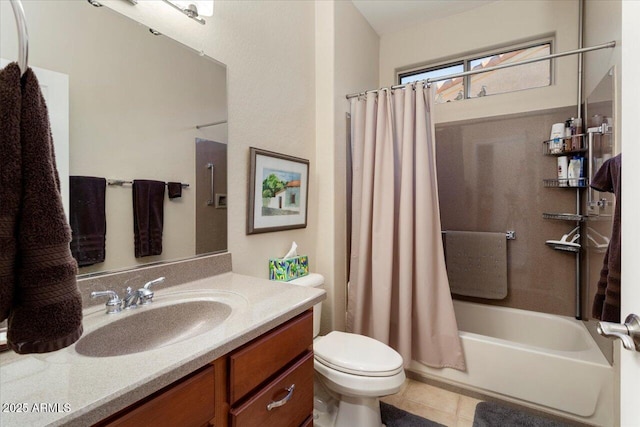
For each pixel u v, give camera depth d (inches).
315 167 80.7
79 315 18.1
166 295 40.5
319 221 81.1
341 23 82.7
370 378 49.5
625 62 24.4
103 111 37.1
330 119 79.1
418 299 72.3
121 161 39.0
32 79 17.1
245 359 30.5
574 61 80.7
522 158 87.6
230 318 33.1
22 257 16.3
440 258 72.3
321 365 54.1
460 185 96.3
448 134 98.1
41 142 17.2
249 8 59.1
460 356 69.0
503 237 88.4
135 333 33.9
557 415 60.7
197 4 46.1
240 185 56.8
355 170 81.0
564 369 59.7
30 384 20.9
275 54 66.0
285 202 68.6
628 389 23.2
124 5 39.2
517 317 84.8
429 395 69.6
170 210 44.9
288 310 36.1
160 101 43.3
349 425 54.1
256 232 59.9
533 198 86.3
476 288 91.4
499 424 59.6
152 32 42.3
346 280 85.6
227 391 29.1
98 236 36.6
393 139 75.7
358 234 80.3
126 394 20.5
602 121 62.1
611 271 42.1
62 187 33.4
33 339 16.4
